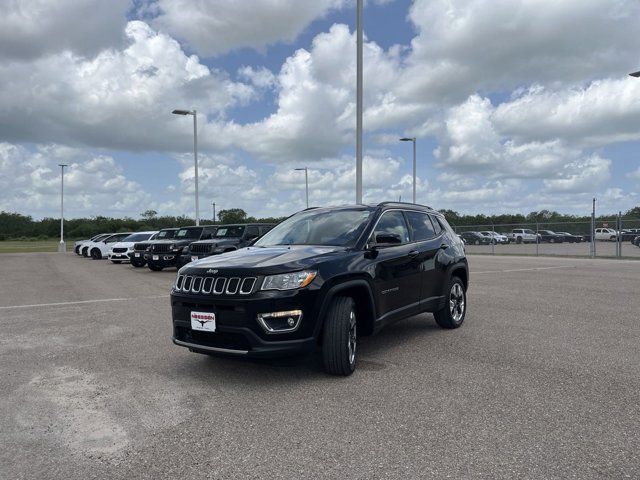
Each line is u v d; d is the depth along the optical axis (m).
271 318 4.54
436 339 6.57
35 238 107.56
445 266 6.97
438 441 3.46
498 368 5.18
